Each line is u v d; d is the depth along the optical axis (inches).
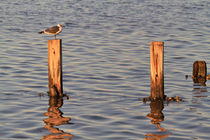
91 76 778.8
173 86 719.7
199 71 772.0
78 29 1290.6
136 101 627.8
